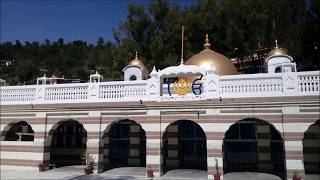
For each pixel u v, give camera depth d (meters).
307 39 38.59
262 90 17.86
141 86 19.94
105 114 20.31
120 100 20.03
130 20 40.47
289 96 17.23
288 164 16.83
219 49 39.47
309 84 17.23
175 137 23.30
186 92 19.02
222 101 18.20
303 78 17.34
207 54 24.80
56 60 108.25
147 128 19.30
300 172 16.62
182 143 23.45
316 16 38.75
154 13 40.41
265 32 39.72
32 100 21.95
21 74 80.19
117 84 20.38
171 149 23.20
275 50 25.12
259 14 37.25
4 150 22.05
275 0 38.66
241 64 41.12
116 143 25.30
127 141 25.00
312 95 16.92
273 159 21.34
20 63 89.69
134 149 24.00
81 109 20.78
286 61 23.95
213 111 18.33
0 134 22.23
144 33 40.22
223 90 18.42
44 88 21.81
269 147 21.34
